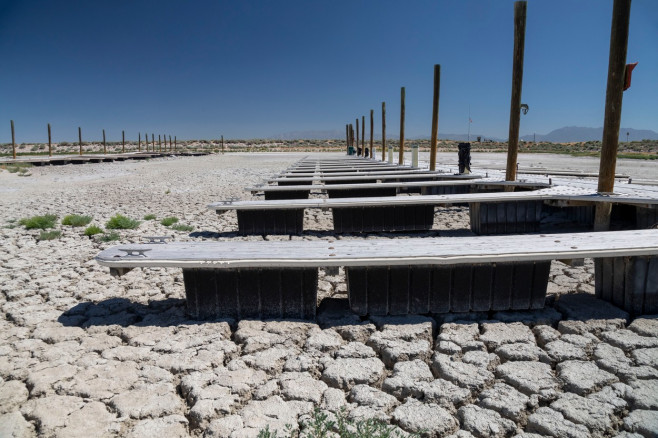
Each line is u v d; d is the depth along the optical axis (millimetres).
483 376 3061
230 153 67000
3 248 7059
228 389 2926
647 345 3395
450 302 4078
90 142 108875
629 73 6758
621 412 2697
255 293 4086
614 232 4566
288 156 50938
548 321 3934
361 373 3125
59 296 4824
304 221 10039
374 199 8062
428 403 2820
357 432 2443
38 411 2729
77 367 3240
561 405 2738
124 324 4066
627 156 41531
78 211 11172
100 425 2607
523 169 15805
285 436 2496
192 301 4125
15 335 3867
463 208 11430
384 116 23422
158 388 2969
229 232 8695
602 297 4359
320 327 3973
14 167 26406
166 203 12625
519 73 9445
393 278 4031
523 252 3854
